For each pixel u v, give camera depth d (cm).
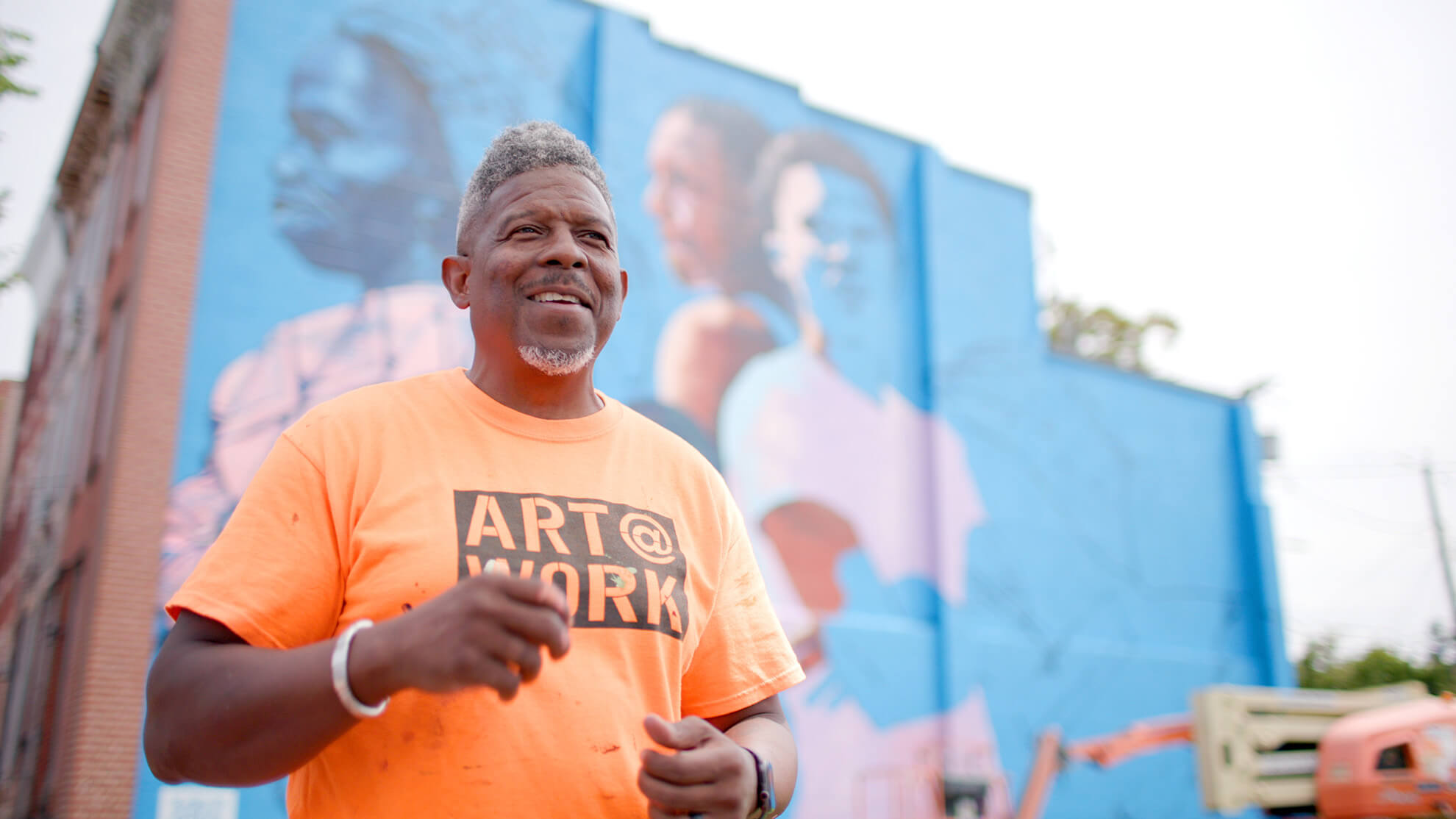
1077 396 1375
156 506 743
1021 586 1247
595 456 173
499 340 174
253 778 127
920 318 1267
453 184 959
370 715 121
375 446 158
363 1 946
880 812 1055
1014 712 1187
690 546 176
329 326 865
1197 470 1468
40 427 876
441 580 145
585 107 1071
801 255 1183
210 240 830
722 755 134
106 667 695
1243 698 1221
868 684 1091
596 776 145
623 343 1032
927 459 1223
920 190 1304
